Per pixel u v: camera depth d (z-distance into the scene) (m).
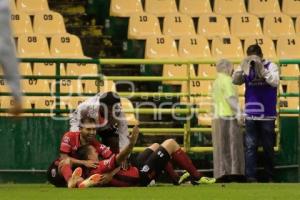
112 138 34.81
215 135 42.00
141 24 52.50
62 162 32.81
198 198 28.55
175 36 51.84
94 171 32.72
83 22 54.22
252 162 41.72
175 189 32.22
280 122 43.84
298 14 55.47
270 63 41.31
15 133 41.84
